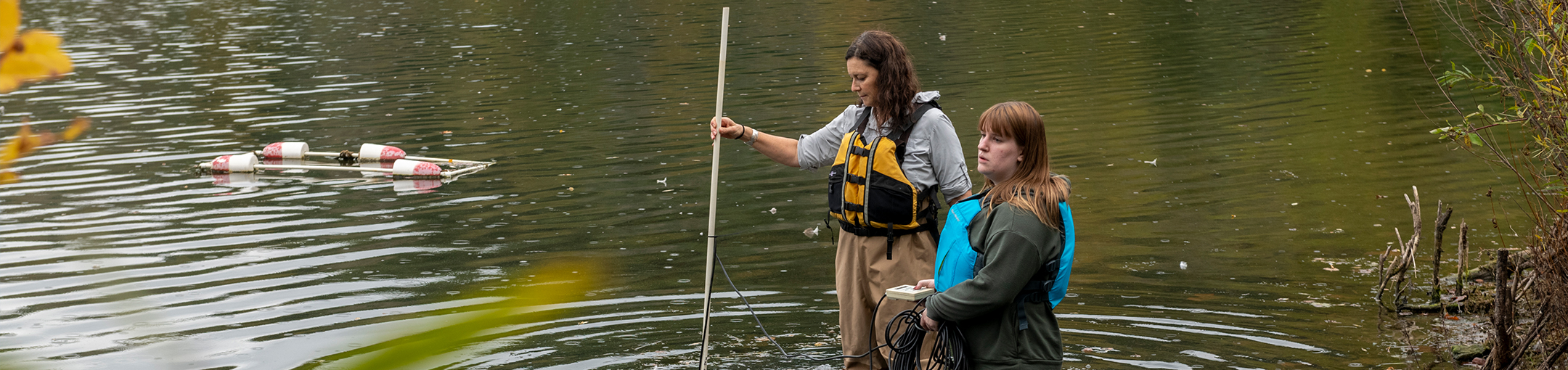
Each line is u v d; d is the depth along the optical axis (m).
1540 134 3.81
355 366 0.50
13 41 0.39
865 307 3.40
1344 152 7.93
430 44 16.91
